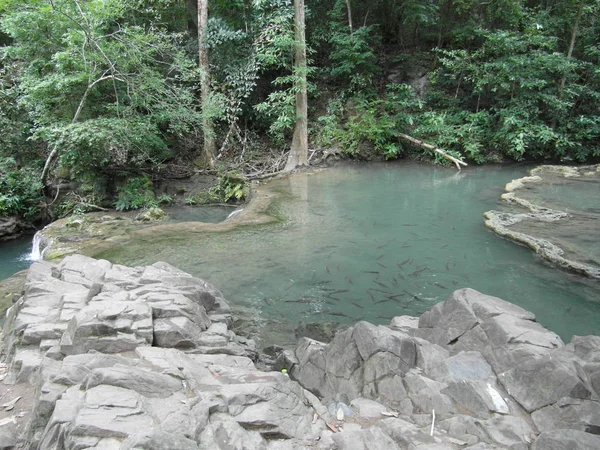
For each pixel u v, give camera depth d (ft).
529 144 46.85
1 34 41.29
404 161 49.08
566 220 27.22
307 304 18.33
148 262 22.27
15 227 32.65
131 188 35.76
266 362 14.32
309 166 46.37
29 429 9.04
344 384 11.48
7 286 19.81
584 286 19.40
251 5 45.91
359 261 22.44
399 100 51.44
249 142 48.44
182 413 8.25
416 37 58.34
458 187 37.50
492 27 53.83
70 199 34.63
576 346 9.84
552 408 8.69
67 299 13.61
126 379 8.90
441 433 8.77
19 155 35.94
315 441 8.73
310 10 50.67
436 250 23.76
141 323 12.04
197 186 39.32
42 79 32.40
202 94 41.04
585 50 48.55
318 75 55.11
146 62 37.73
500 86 46.32
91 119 33.06
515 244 24.39
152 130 37.91
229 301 18.53
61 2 31.40
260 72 50.19
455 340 11.51
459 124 49.06
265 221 28.84
